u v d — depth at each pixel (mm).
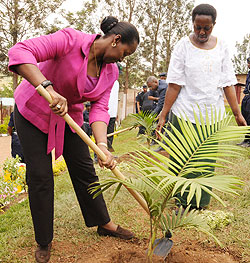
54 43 2064
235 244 2490
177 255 2295
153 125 4219
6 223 3281
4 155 10227
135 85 31641
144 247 2500
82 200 2623
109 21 2189
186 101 3092
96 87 2338
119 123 17781
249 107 6199
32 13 21609
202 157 1859
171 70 3094
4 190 4281
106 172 4867
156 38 28953
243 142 6137
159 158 1817
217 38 3096
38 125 2258
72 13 21875
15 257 2473
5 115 25656
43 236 2344
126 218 3102
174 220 2105
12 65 1937
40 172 2273
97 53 2230
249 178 3996
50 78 2201
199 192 1338
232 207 3217
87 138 2014
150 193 2105
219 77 3080
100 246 2564
